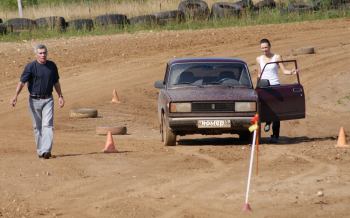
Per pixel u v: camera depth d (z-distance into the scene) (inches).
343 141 1130.7
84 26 2642.7
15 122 1517.0
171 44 2385.6
